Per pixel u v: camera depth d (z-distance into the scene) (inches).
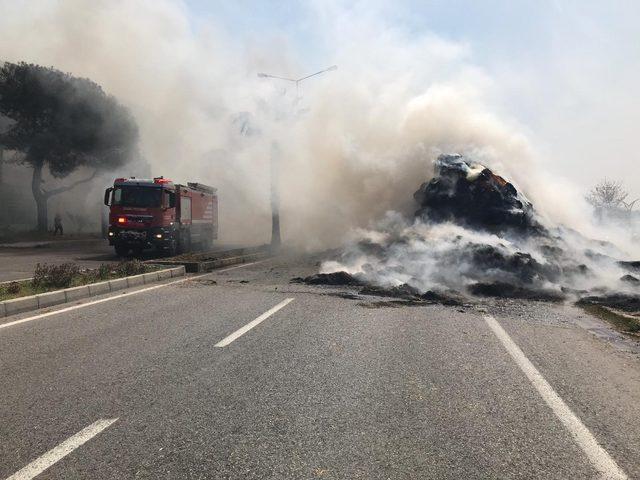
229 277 516.1
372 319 303.4
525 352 233.0
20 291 364.5
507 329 283.7
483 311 339.6
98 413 150.6
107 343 236.1
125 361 205.9
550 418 154.3
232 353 220.7
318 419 148.8
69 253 899.4
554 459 127.6
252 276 525.3
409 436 138.6
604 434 143.9
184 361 207.0
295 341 244.4
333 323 289.1
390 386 179.6
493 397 171.3
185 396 166.1
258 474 116.3
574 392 179.2
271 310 328.2
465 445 134.0
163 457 123.7
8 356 212.1
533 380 190.7
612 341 266.2
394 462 123.5
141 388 173.0
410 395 171.0
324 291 414.9
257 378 186.1
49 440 132.0
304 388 175.9
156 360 208.1
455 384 183.8
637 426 150.6
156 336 251.4
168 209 802.2
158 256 815.1
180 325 279.0
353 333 264.1
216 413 152.1
